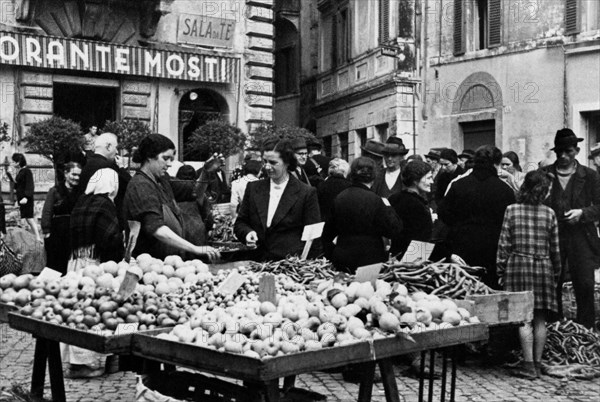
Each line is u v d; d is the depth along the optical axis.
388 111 22.94
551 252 7.39
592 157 10.01
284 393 5.11
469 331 4.97
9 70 18.25
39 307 5.30
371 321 4.81
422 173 8.02
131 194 6.65
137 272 5.67
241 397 4.63
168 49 20.39
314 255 7.49
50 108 18.75
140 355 4.63
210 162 9.92
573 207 8.52
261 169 11.82
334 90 27.81
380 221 7.32
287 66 32.31
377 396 6.57
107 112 20.16
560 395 6.73
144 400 4.70
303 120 31.06
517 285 7.35
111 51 19.30
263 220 7.39
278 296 5.42
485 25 21.42
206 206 9.60
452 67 21.86
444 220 8.21
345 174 9.09
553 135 19.58
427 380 7.16
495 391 6.83
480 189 8.00
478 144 21.50
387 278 6.75
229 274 5.86
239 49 21.53
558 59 19.48
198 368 4.27
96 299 5.11
